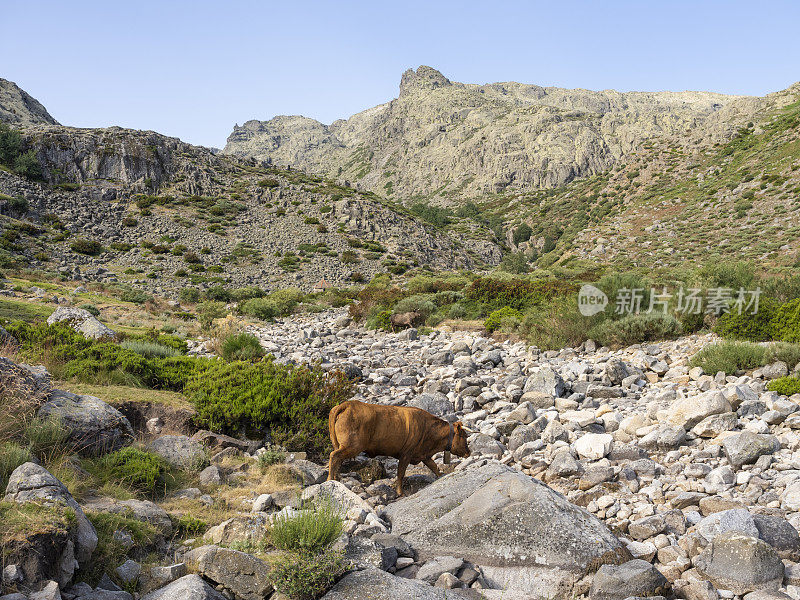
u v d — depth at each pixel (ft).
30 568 11.28
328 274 228.22
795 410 28.48
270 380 28.68
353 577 13.80
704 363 40.04
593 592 14.24
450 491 19.42
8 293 103.04
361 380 47.52
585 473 22.97
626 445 25.70
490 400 37.29
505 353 57.57
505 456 27.09
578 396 36.76
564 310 61.00
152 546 15.55
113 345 34.83
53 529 12.07
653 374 41.47
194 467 21.98
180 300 167.94
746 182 304.91
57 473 17.37
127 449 20.48
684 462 24.82
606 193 413.80
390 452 21.94
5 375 20.27
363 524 17.75
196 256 223.92
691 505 20.12
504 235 456.86
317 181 357.20
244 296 177.88
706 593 14.12
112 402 25.25
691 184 346.54
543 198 559.38
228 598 13.60
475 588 14.87
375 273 234.99
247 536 16.33
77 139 287.07
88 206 252.42
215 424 26.40
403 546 16.69
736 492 20.85
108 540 14.28
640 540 17.71
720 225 262.88
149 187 285.84
